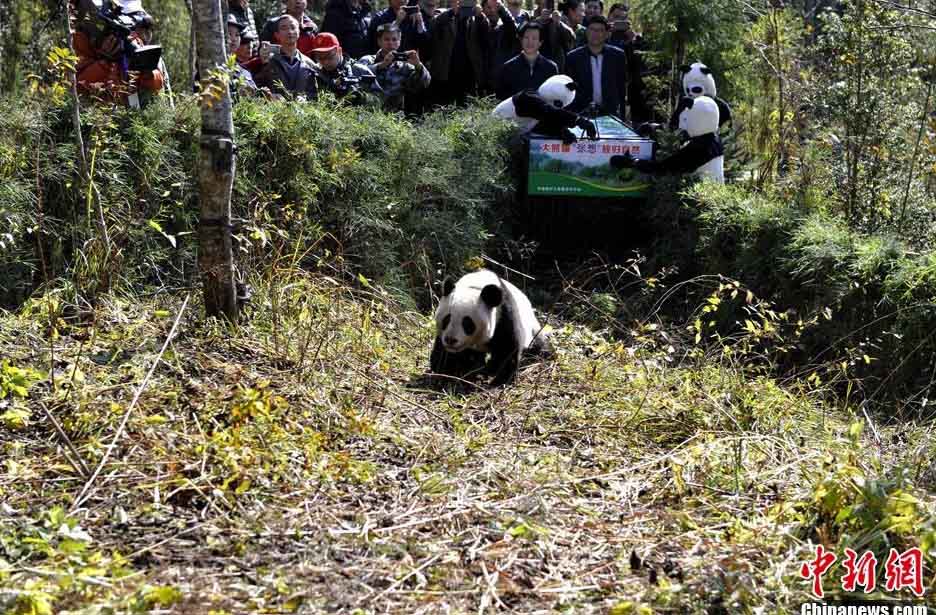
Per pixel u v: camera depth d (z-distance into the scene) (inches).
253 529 172.7
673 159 423.5
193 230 320.5
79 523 171.2
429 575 162.6
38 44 470.6
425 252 373.4
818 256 334.3
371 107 406.0
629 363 275.3
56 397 215.0
